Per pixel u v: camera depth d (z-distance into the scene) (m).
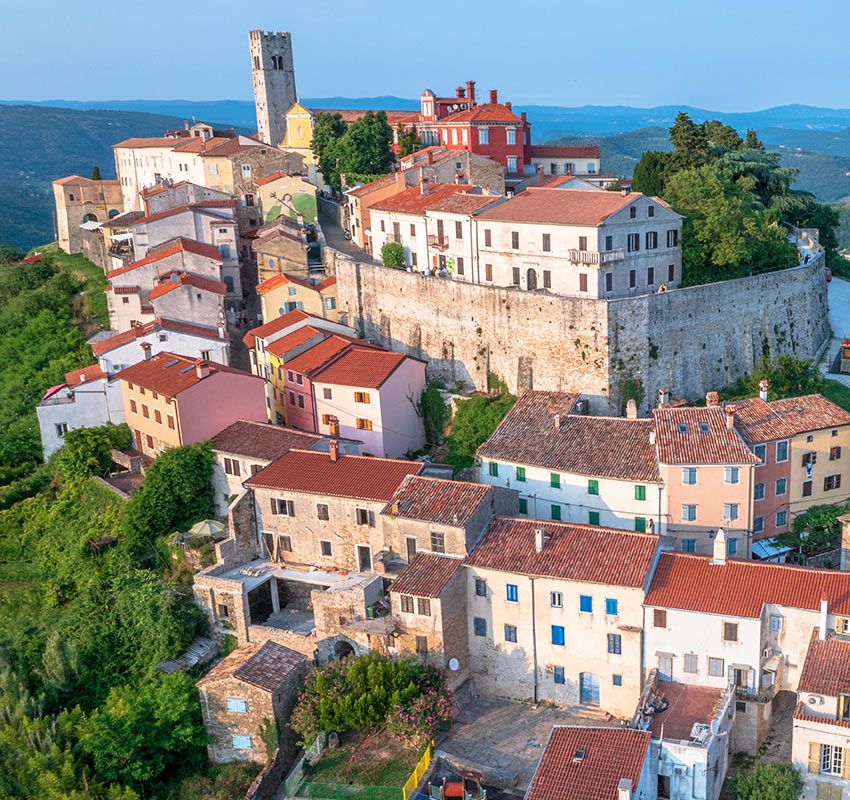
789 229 132.00
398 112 189.75
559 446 85.19
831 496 84.19
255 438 92.62
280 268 130.62
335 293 121.81
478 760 67.62
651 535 72.62
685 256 106.06
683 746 61.16
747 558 79.31
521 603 72.25
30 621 90.06
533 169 155.62
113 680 80.50
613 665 70.19
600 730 62.44
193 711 74.44
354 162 160.25
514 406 92.25
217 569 82.94
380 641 74.50
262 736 72.56
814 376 101.69
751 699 66.62
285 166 152.88
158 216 132.75
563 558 71.75
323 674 72.12
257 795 68.62
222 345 113.12
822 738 60.84
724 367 101.44
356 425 100.31
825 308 118.38
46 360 135.50
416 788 65.06
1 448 116.38
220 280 128.12
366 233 133.75
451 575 72.44
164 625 80.44
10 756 72.38
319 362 103.81
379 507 79.44
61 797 68.81
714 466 77.81
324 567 83.75
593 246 98.69
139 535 91.00
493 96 157.75
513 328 100.25
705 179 109.00
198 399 96.19
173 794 71.81
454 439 99.31
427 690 70.56
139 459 101.75
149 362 106.25
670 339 96.56
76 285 155.00
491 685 75.00
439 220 114.69
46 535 99.44
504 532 75.56
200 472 92.31
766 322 104.88
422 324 110.00
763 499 80.75
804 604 65.75
